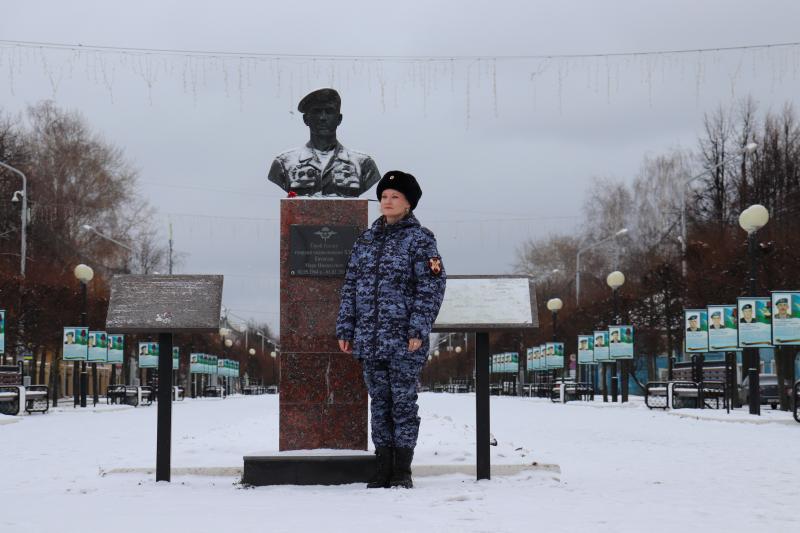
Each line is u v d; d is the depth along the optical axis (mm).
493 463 8648
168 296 7855
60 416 25688
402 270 7410
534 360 50281
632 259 57594
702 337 24969
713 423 20359
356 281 7586
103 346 31828
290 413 8336
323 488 7496
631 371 40719
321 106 9422
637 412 27234
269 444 10586
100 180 50344
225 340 73562
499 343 71500
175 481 8109
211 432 12789
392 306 7383
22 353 35688
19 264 45562
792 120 51781
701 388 27328
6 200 47344
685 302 33969
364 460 7797
